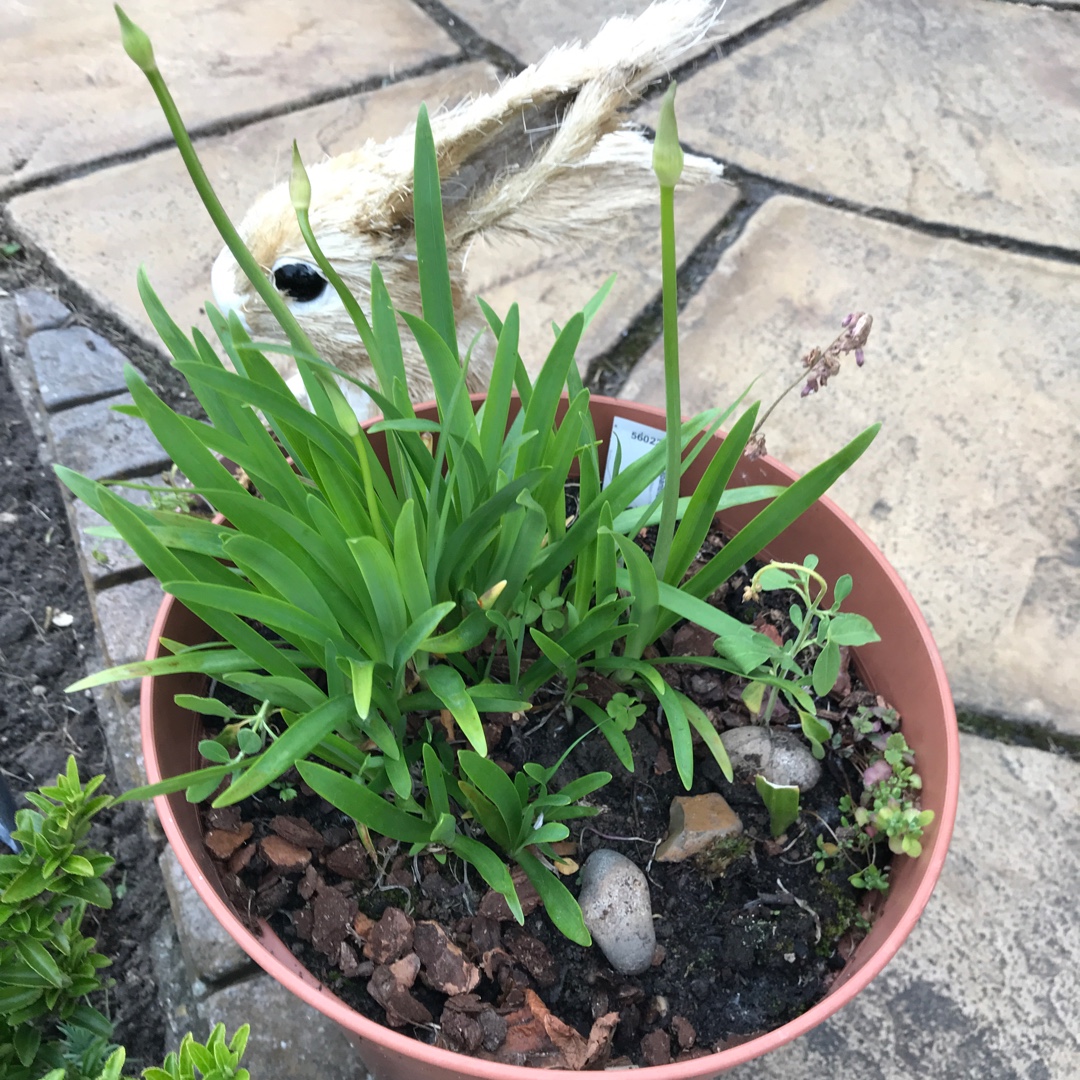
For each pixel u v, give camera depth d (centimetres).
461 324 68
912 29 123
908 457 87
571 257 98
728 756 53
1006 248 101
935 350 93
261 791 51
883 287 98
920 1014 64
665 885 50
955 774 49
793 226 102
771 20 123
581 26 119
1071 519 84
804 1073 62
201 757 51
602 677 55
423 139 44
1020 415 90
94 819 69
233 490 44
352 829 51
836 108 113
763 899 50
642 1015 48
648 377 90
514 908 44
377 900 49
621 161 56
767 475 59
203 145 105
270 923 49
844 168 107
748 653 47
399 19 120
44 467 82
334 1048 62
